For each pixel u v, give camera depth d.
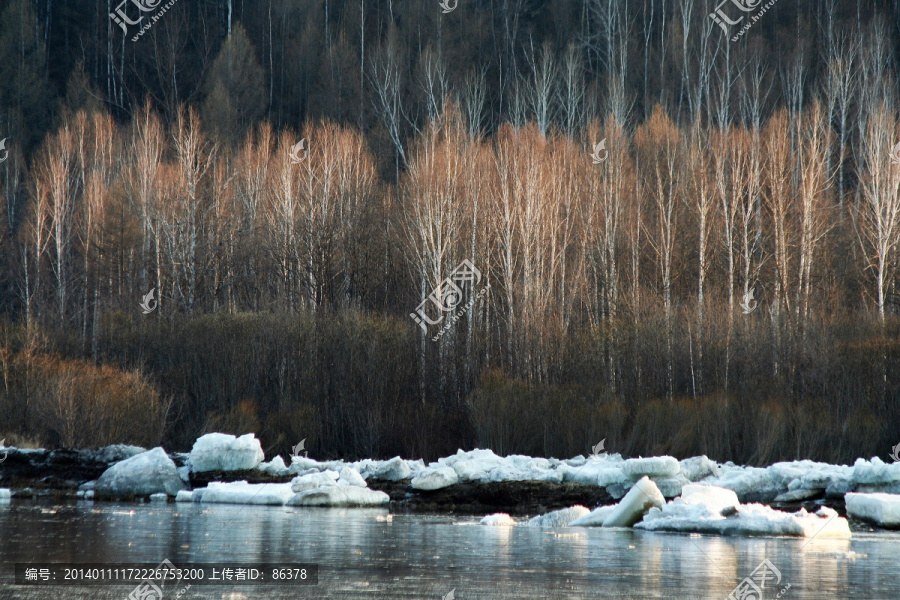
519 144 60.16
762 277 60.53
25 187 82.81
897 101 85.19
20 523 21.86
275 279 62.38
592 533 20.78
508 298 52.56
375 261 61.81
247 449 31.80
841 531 20.08
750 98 93.25
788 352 43.41
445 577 14.88
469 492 28.86
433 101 94.56
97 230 65.25
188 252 63.38
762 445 35.56
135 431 37.34
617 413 38.12
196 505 27.30
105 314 52.56
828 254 62.09
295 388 45.00
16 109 95.81
